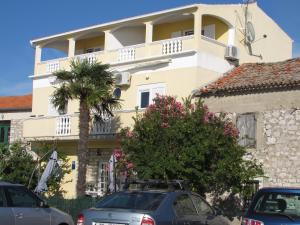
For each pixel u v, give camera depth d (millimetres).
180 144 17531
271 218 9469
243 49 26094
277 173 19906
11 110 32219
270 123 20312
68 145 26469
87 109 21016
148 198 10805
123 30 27000
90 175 25641
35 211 12539
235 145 18281
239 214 19969
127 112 23516
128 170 18422
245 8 26312
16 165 22125
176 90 23359
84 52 30094
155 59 24281
